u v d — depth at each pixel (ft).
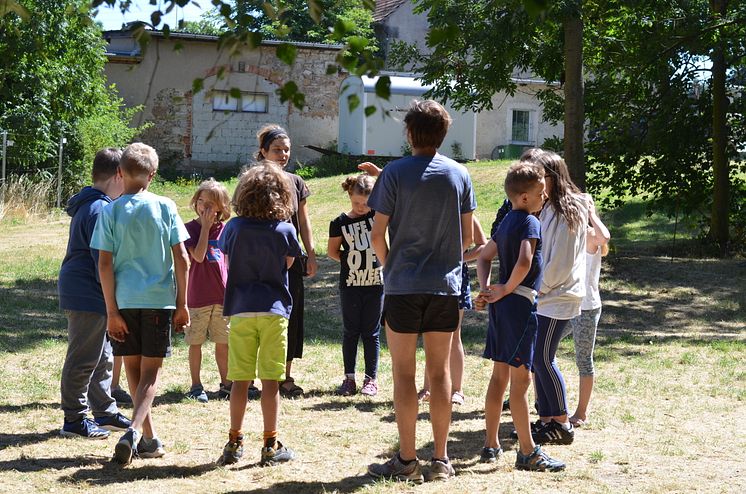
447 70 51.70
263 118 108.17
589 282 19.62
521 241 16.02
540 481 15.79
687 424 20.58
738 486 15.71
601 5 51.26
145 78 103.09
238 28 9.98
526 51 50.49
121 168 16.75
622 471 16.62
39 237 63.36
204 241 21.62
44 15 69.10
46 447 17.65
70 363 18.30
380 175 15.61
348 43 9.48
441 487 15.31
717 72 58.34
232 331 16.75
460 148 113.29
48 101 79.15
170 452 17.61
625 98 58.34
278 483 15.66
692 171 61.00
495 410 17.01
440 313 15.40
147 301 16.31
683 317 41.16
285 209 16.89
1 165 78.54
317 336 33.63
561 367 27.99
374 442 18.49
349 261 23.29
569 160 47.50
